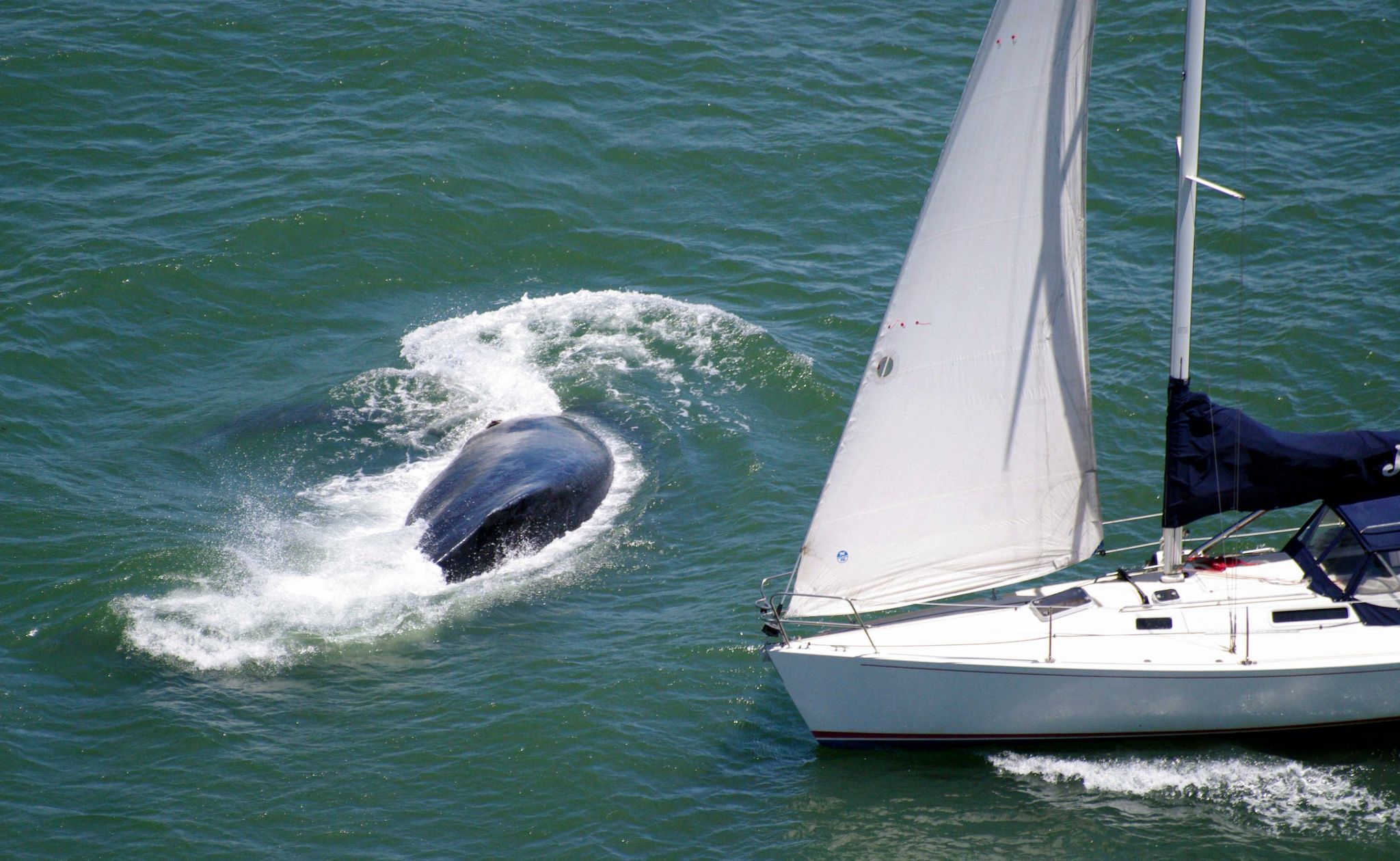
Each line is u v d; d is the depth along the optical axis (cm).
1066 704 6644
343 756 6906
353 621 8000
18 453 9462
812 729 6881
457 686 7450
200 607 8031
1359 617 6744
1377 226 11725
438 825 6481
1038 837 6338
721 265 11994
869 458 6481
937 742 6875
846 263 12012
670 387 10512
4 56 13812
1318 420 9625
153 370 10638
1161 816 6438
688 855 6306
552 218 12500
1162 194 12475
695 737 7075
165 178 12631
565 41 14700
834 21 15375
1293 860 6166
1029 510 6675
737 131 13625
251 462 9631
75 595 8069
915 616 6981
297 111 13625
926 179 13062
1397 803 6456
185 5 14938
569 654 7731
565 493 9000
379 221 12281
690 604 8194
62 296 11069
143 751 6900
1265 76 13888
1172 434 6631
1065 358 6419
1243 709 6650
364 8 15025
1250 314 10781
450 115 13625
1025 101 5991
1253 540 8456
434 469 9662
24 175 12494
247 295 11475
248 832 6412
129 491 9188
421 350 10994
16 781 6656
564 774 6794
